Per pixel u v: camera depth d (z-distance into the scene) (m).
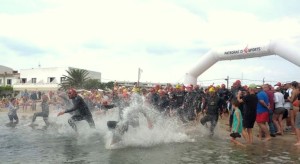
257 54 22.00
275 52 20.97
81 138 12.71
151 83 47.88
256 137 13.63
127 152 10.09
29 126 16.98
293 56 19.88
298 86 12.68
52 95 27.23
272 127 13.70
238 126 12.10
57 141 12.02
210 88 16.09
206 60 25.41
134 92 16.12
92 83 66.44
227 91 16.38
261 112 12.84
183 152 10.19
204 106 15.98
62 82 68.38
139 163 8.67
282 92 15.42
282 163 8.84
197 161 8.98
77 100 14.00
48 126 16.80
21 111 31.31
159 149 10.62
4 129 15.70
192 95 17.31
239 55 23.09
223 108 16.34
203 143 11.87
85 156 9.48
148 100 16.80
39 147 10.86
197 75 26.33
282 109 14.01
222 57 24.33
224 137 13.42
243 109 12.68
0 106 37.25
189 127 15.71
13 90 68.44
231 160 9.16
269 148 11.00
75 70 66.56
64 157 9.34
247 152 10.29
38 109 34.03
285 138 13.25
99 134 13.64
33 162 8.73
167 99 16.94
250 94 12.05
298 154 10.03
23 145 11.23
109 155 9.62
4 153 9.87
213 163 8.78
